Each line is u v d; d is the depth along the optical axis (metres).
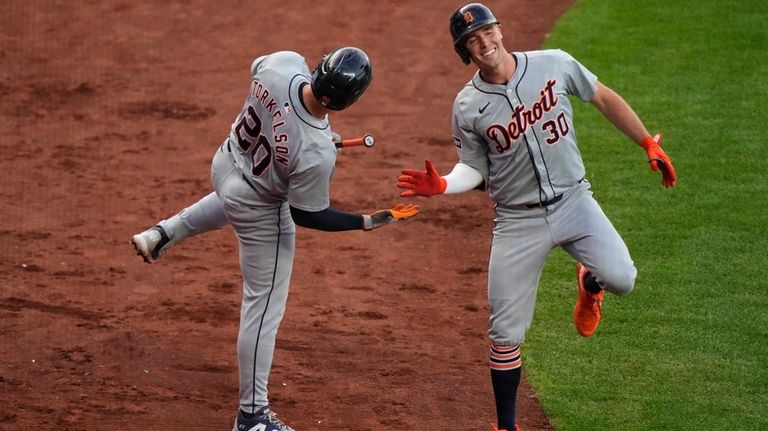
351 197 36.53
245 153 20.50
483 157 21.19
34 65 48.91
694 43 47.94
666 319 27.78
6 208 34.72
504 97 20.39
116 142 41.03
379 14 55.75
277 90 19.64
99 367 24.70
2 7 56.06
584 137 40.09
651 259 30.97
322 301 29.12
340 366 25.42
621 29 50.16
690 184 35.81
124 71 48.56
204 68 49.06
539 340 27.02
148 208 35.22
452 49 51.34
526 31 50.81
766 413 23.33
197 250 32.22
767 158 37.47
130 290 29.22
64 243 32.22
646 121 40.72
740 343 26.47
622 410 23.59
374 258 32.16
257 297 21.17
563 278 30.47
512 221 21.28
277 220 20.78
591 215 21.09
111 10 56.44
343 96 18.97
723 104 41.97
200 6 57.12
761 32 48.56
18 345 25.50
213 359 25.47
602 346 26.59
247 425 21.38
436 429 22.70
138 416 22.53
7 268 30.12
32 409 22.45
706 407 23.62
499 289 21.33
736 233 32.41
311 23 54.50
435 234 33.97
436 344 26.84
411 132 42.34
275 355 25.81
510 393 21.59
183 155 40.00
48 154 39.66
